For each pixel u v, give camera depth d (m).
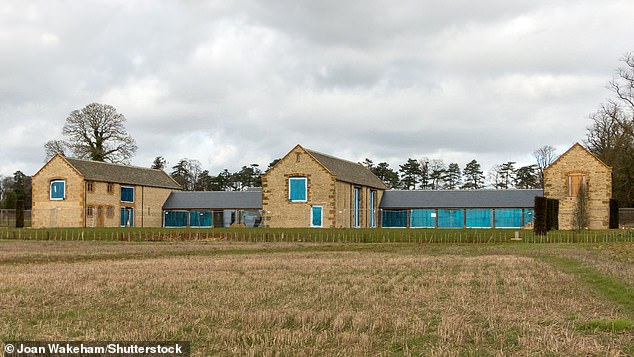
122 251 43.50
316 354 13.82
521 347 14.16
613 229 59.88
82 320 17.25
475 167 147.62
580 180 64.31
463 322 16.53
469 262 33.00
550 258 35.03
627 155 74.75
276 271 28.84
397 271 29.00
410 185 148.00
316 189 66.62
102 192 76.06
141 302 20.12
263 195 68.12
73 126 97.31
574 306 19.16
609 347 13.88
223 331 15.65
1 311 18.56
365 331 15.92
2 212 87.31
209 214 83.25
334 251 43.06
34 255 40.34
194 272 28.30
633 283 22.89
